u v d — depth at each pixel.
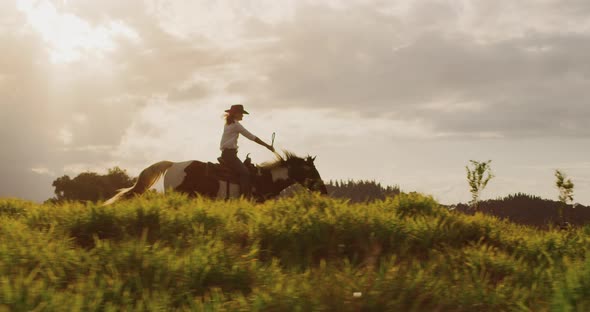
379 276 4.78
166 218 7.45
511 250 7.33
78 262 5.31
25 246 5.68
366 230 7.07
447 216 8.40
